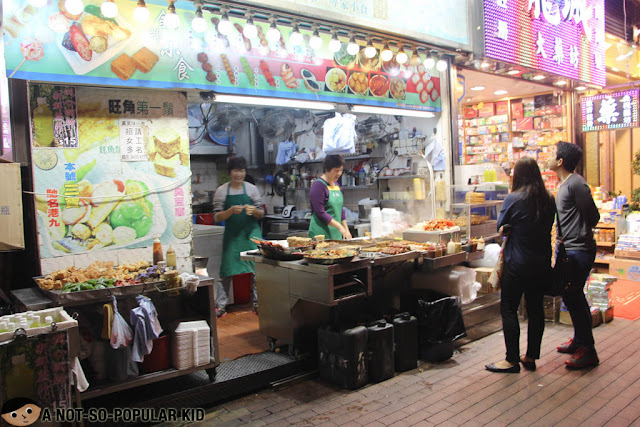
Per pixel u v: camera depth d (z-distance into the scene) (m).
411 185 6.29
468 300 4.46
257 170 8.99
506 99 8.54
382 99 5.10
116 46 3.41
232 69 4.00
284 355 3.94
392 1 4.75
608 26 8.54
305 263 3.64
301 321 3.87
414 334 3.92
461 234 5.03
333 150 5.21
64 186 3.31
